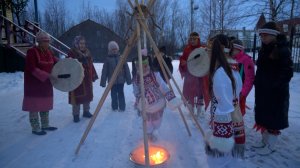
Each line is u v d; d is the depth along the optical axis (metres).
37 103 4.54
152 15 3.93
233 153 3.35
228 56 3.12
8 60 11.45
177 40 31.45
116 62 6.09
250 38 18.94
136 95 4.21
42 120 4.85
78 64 4.23
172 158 3.77
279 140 4.25
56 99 7.42
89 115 5.69
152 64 4.21
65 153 3.98
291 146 4.04
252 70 3.90
